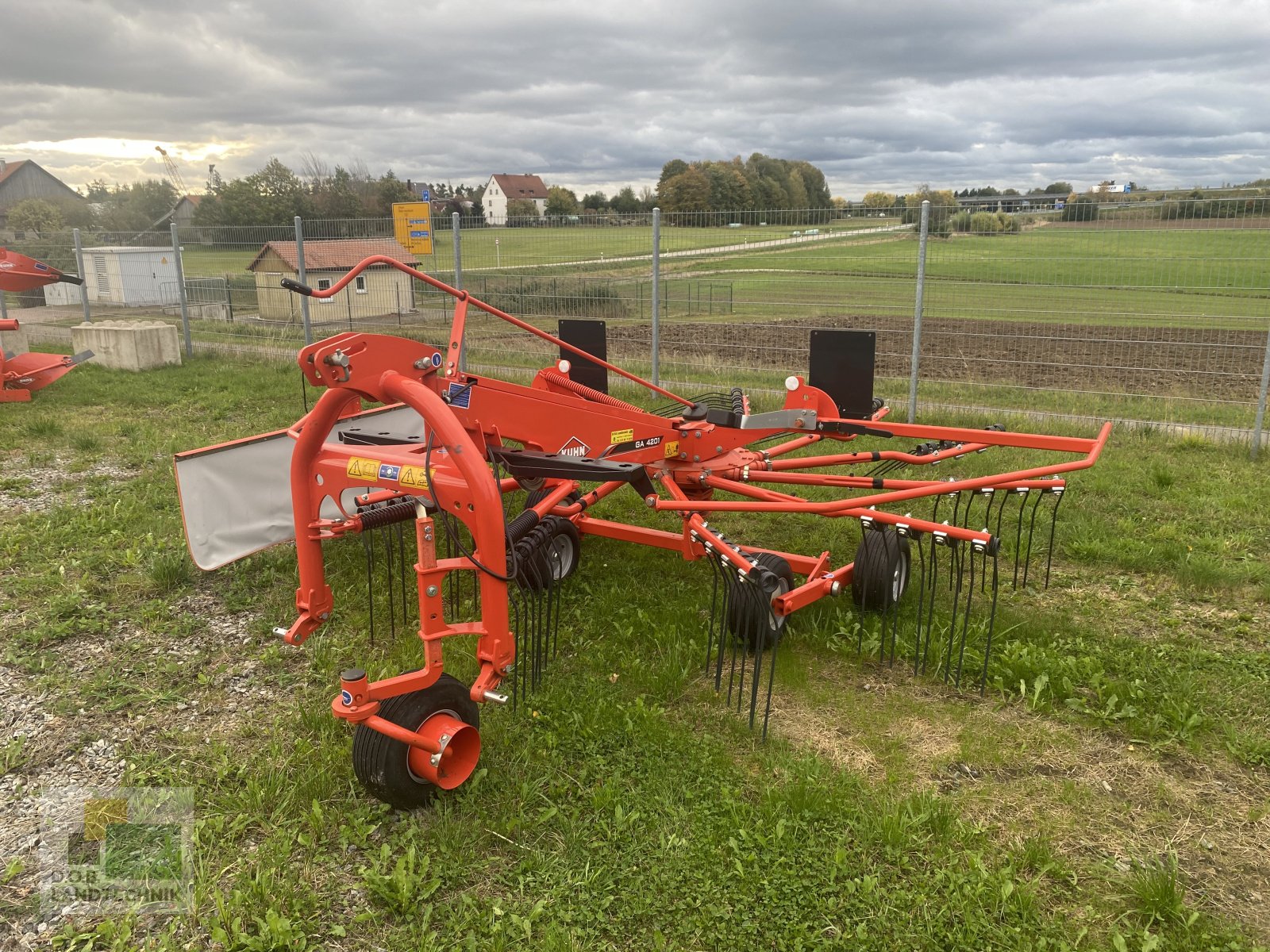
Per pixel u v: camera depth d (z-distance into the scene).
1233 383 12.55
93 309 23.06
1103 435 5.45
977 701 4.47
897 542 5.21
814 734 4.21
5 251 11.08
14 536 6.60
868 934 3.00
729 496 7.79
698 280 23.50
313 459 4.26
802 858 3.32
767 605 4.16
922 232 9.89
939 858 3.33
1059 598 5.70
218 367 14.53
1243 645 5.05
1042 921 3.05
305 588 4.34
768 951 2.95
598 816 3.58
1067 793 3.73
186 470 5.63
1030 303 14.63
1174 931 3.02
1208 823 3.57
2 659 4.93
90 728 4.29
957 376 13.41
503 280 14.90
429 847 3.44
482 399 4.52
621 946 2.98
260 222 36.41
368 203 39.78
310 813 3.58
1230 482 7.88
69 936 3.05
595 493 5.81
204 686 4.67
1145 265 9.82
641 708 4.29
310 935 3.04
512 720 4.20
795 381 6.27
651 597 5.64
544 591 5.43
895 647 4.89
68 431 9.94
